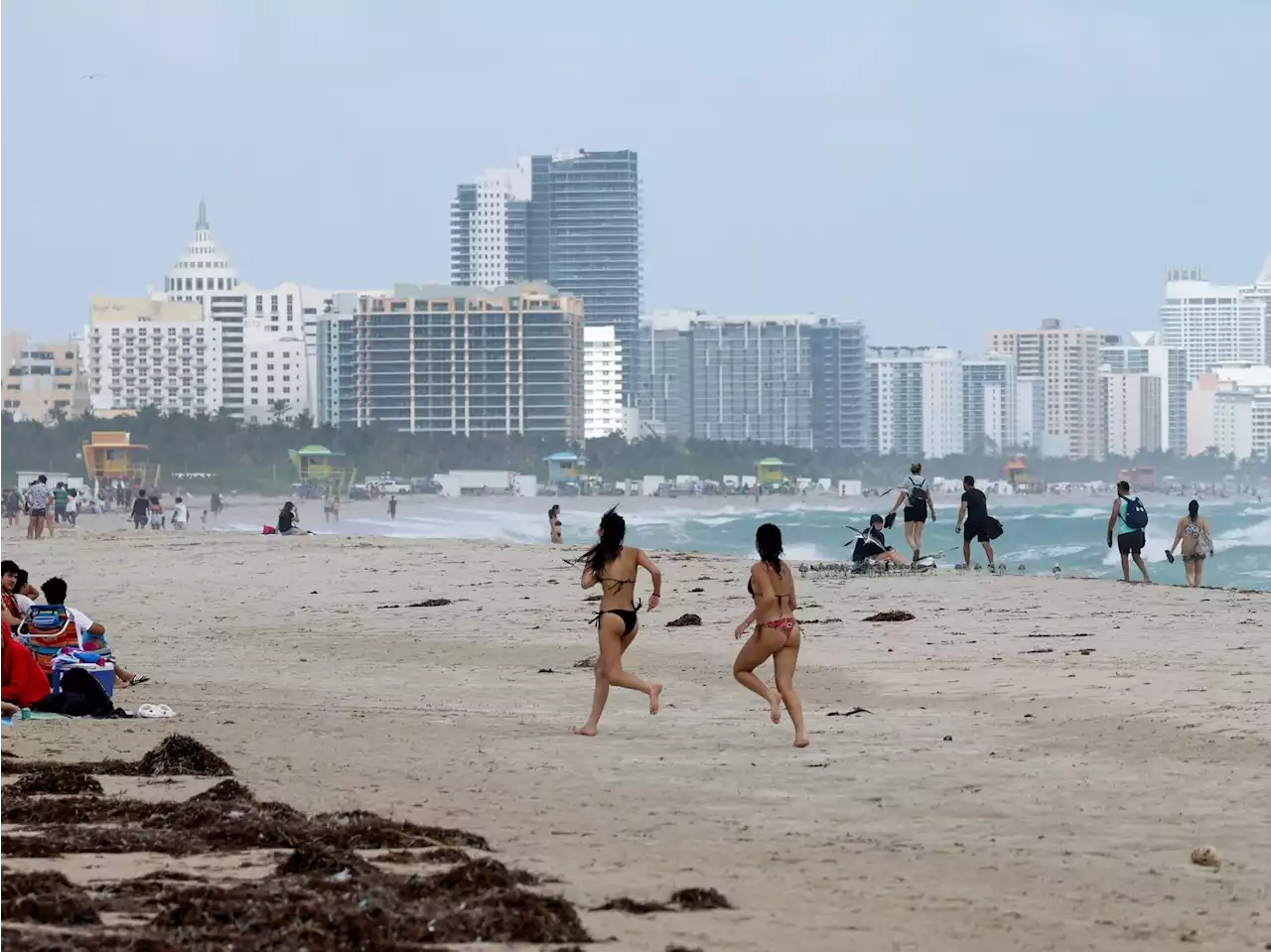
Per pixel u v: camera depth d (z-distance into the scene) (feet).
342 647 239.30
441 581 351.25
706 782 118.01
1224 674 173.37
